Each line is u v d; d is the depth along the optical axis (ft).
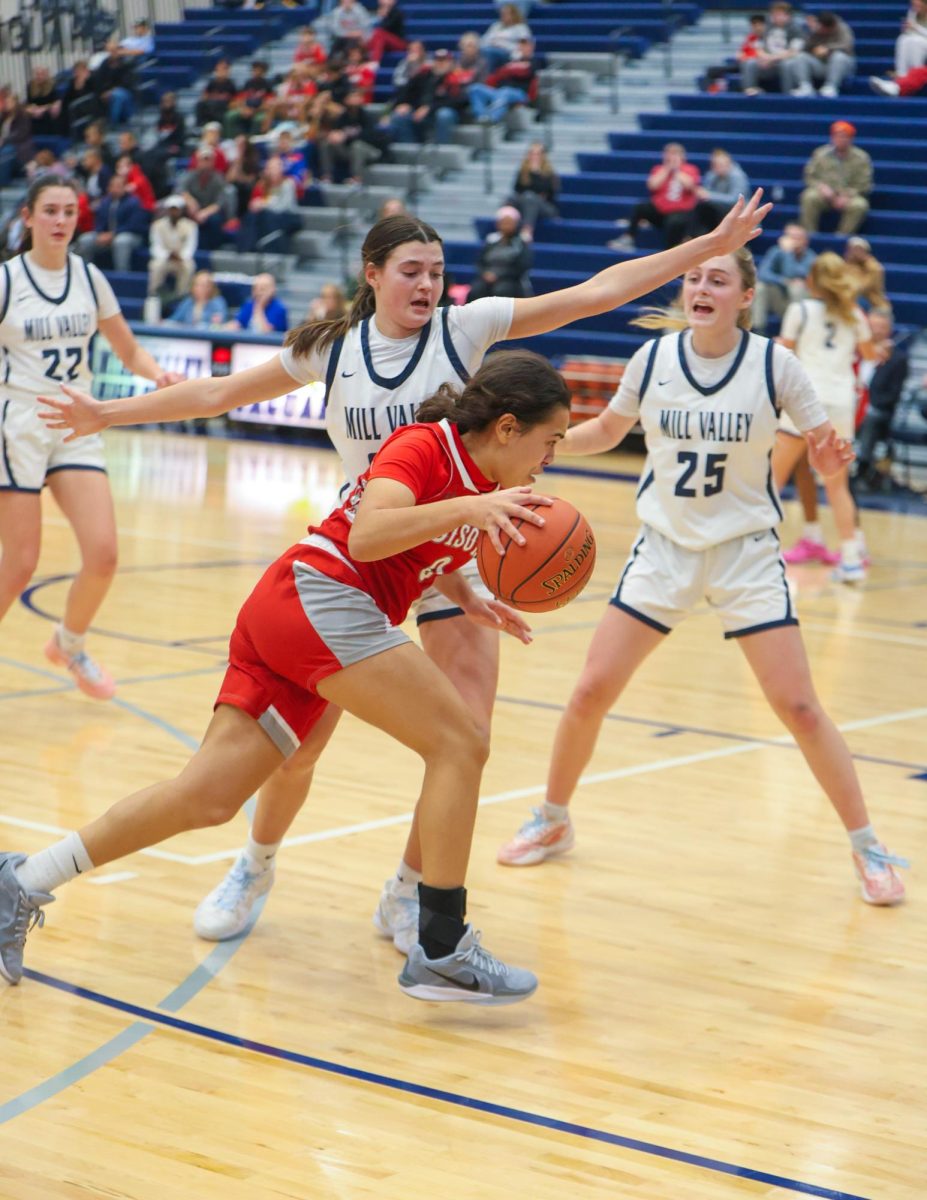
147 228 75.36
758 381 17.48
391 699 13.42
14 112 86.07
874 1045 13.80
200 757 13.62
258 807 15.85
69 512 23.89
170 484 51.88
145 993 14.48
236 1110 12.09
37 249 23.34
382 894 16.10
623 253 65.05
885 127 67.72
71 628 24.52
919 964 15.83
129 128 87.10
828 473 17.95
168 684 26.91
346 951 15.79
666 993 14.92
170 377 23.22
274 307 64.28
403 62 80.59
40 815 19.61
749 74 72.95
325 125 76.59
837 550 43.01
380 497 12.62
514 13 78.69
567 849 19.01
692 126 72.38
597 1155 11.51
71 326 23.41
